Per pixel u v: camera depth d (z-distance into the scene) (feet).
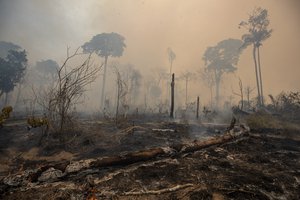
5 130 26.86
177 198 10.32
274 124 35.29
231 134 22.26
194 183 11.89
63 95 21.93
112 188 11.24
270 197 10.75
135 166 14.33
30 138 22.89
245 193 10.87
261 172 13.99
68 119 23.94
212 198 10.38
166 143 22.41
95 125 30.50
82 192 10.82
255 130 29.66
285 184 12.35
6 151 18.66
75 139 22.22
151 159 15.53
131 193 10.70
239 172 13.85
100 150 19.17
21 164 15.98
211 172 13.65
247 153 18.30
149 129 30.27
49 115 22.52
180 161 15.61
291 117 46.03
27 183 11.39
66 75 22.61
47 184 11.62
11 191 10.79
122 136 24.72
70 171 12.48
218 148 19.29
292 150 20.27
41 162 16.31
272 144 22.08
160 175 12.92
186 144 17.78
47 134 23.50
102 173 13.21
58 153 18.42
